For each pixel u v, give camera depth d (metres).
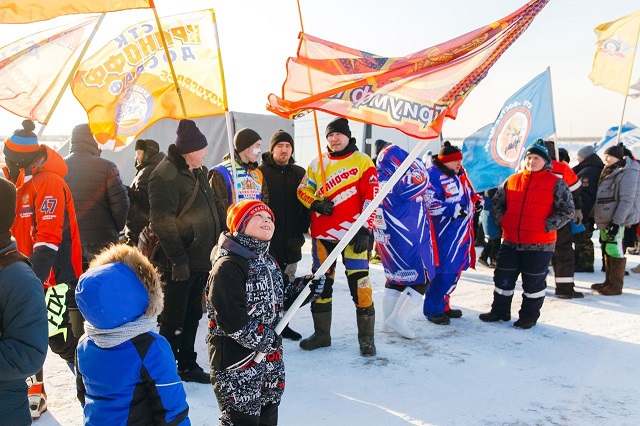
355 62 3.18
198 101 3.87
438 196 5.53
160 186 3.79
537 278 5.45
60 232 3.41
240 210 2.61
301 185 4.85
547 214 5.39
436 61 3.04
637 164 6.90
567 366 4.55
